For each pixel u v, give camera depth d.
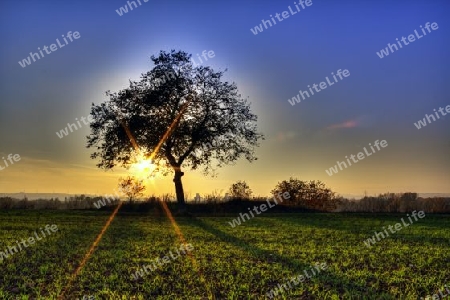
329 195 45.19
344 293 10.60
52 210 41.12
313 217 35.62
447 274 13.06
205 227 26.81
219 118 43.66
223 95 43.88
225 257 15.38
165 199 45.53
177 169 42.12
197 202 45.59
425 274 13.00
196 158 43.34
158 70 42.81
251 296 10.35
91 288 11.02
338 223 30.23
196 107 43.12
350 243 19.53
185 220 32.59
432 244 19.47
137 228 25.78
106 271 13.01
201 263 14.12
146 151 42.62
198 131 42.44
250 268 13.40
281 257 15.41
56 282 11.54
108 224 28.28
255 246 18.17
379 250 17.34
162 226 27.34
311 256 15.72
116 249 17.12
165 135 41.28
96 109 42.62
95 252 16.31
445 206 40.53
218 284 11.42
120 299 10.09
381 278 12.20
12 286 11.17
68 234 22.19
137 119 41.28
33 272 12.78
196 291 10.80
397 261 14.98
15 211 38.19
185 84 42.44
